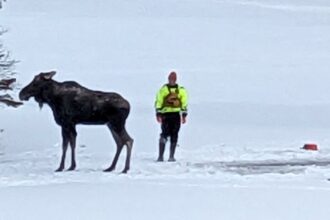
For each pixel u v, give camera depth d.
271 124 63.50
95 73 94.19
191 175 37.47
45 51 112.62
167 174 37.81
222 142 53.53
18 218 25.45
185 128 59.12
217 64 103.12
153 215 25.91
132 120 62.00
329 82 88.69
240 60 107.44
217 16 159.25
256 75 92.88
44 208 27.12
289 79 90.31
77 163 42.28
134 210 26.77
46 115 62.84
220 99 76.62
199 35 133.00
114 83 86.12
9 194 30.31
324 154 47.09
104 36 130.00
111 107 38.78
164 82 87.44
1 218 25.42
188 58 109.25
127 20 148.88
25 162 43.31
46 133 56.53
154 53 114.25
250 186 33.03
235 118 65.81
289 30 141.25
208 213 26.28
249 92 81.62
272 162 43.34
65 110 39.03
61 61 104.25
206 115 66.50
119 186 32.72
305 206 27.67
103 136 54.00
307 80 89.69
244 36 133.00
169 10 162.75
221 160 43.91
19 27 135.25
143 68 99.06
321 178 36.66
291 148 50.06
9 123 59.38
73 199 29.00
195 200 28.80
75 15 153.75
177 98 43.34
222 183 34.28
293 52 116.69
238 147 50.56
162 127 43.50
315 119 66.75
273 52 116.50
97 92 39.25
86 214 26.08
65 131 39.31
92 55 110.94
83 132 55.22
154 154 46.66
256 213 26.33
